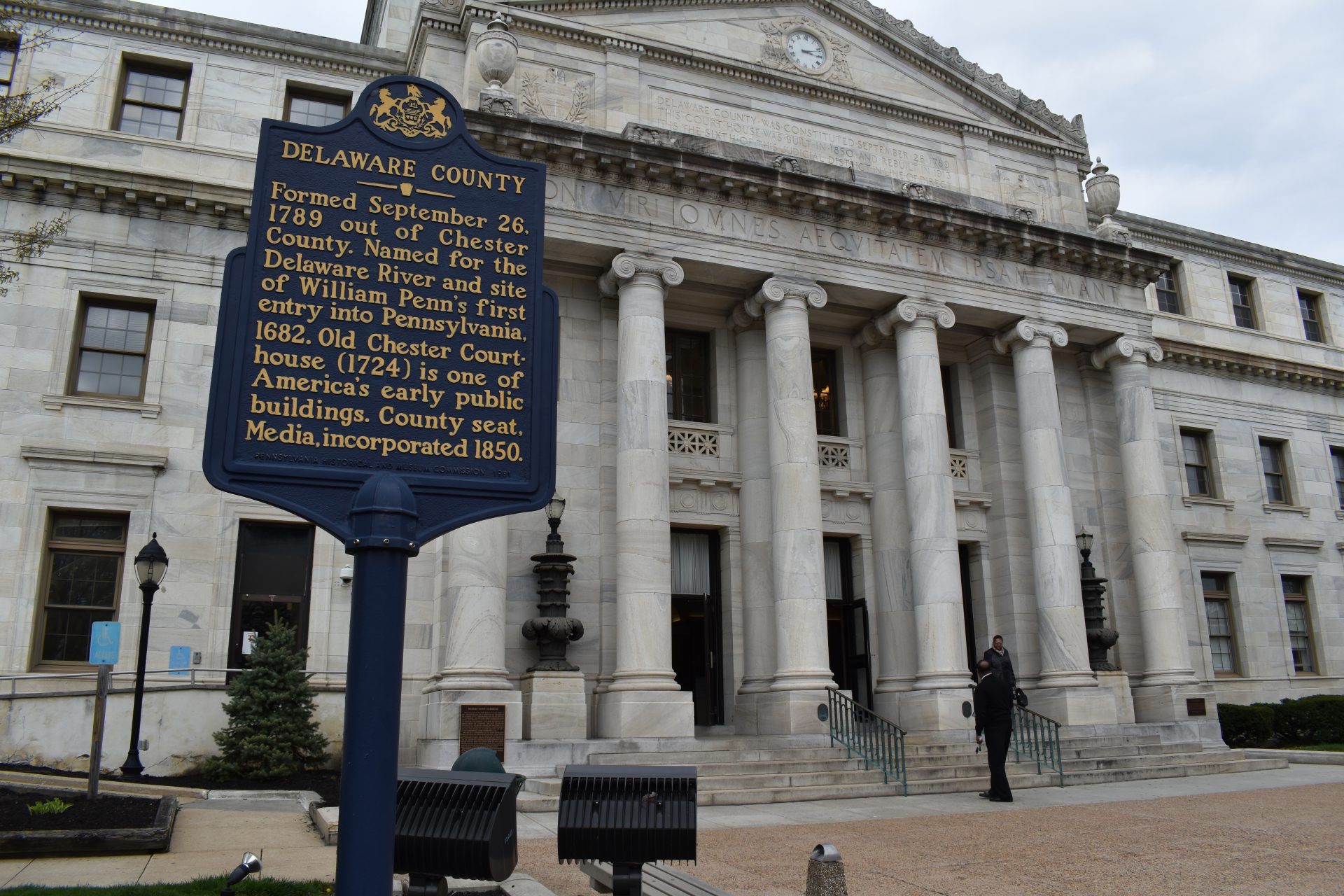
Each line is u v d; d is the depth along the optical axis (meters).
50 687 21.05
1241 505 34.22
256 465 6.35
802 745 21.03
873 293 25.73
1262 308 38.19
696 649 25.22
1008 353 28.44
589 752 19.70
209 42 26.00
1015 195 30.55
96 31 25.25
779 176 24.53
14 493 21.75
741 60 27.55
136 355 23.53
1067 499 26.70
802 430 23.80
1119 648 28.31
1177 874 10.58
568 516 23.48
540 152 22.81
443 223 7.31
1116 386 29.23
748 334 26.20
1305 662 34.38
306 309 6.81
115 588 22.31
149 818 12.29
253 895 8.59
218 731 19.67
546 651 21.50
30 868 10.22
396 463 6.69
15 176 22.92
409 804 6.91
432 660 22.06
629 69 26.20
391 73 27.03
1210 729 26.33
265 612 22.95
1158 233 36.56
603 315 24.73
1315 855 11.63
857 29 29.64
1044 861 11.36
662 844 6.94
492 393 7.04
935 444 25.19
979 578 28.19
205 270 24.02
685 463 25.36
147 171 23.59
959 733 22.88
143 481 22.59
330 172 7.14
